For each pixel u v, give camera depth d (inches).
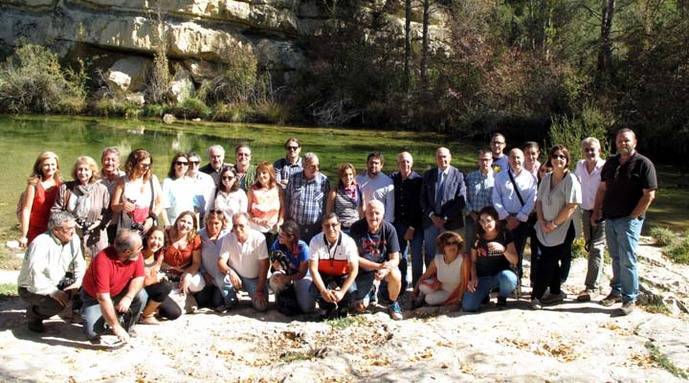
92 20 1270.9
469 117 1034.7
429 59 1208.2
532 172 300.2
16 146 794.8
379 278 253.3
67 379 191.2
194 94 1272.1
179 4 1250.6
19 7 1328.7
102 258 216.8
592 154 281.9
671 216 516.1
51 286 222.8
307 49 1339.8
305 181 297.4
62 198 253.1
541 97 968.3
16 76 1214.3
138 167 264.5
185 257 262.8
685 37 806.5
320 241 254.1
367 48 1253.7
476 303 262.7
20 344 215.5
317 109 1242.6
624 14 1112.8
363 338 230.2
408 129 1165.1
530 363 203.0
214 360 209.2
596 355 213.8
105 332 230.4
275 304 276.1
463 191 295.3
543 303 269.0
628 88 869.2
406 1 1216.8
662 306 267.9
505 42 1165.1
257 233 264.8
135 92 1279.5
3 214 452.8
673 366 204.1
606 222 257.4
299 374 198.2
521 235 286.2
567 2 1179.9
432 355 210.4
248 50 1277.1
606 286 296.4
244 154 320.2
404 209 300.0
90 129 1015.0
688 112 788.6
